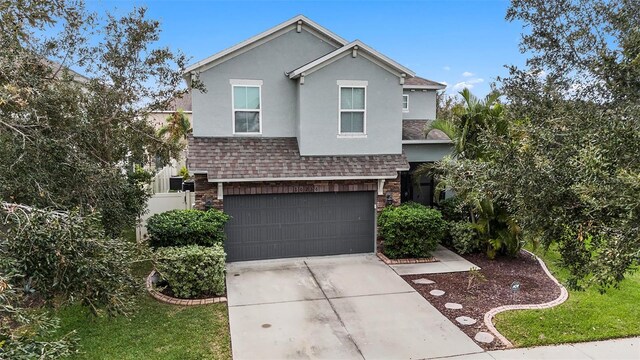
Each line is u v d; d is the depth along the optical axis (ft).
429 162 50.70
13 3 19.01
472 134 38.65
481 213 39.99
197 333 24.81
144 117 34.30
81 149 25.88
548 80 20.22
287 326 26.11
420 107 61.62
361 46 41.09
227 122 42.01
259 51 42.09
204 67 40.70
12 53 19.19
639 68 14.14
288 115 43.42
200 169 37.50
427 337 24.68
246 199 39.75
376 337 24.72
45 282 14.46
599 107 16.37
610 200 12.14
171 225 33.47
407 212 40.34
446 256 41.93
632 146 12.76
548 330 25.30
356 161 42.09
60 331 24.04
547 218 15.62
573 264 16.05
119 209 28.96
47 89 21.62
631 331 25.03
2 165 18.48
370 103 42.73
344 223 42.27
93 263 14.70
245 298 30.76
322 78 41.16
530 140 16.38
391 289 32.71
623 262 11.99
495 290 32.30
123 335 24.12
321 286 33.45
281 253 41.06
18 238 13.66
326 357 22.40
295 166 40.06
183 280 30.07
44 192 18.94
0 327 11.12
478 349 23.22
